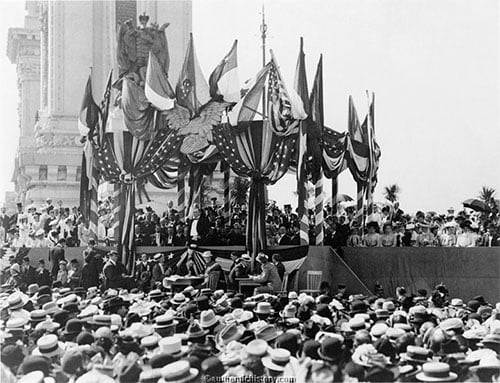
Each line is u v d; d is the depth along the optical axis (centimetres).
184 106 2427
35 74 5991
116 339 1065
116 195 2450
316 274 2323
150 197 4309
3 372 996
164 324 1236
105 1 4669
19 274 2517
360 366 866
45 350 1036
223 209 3055
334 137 2628
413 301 1956
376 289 2322
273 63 2369
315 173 2445
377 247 2456
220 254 2523
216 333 1220
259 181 2409
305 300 1495
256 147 2409
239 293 2153
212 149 2906
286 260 2362
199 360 926
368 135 2839
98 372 904
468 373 941
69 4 4628
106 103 2445
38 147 4566
